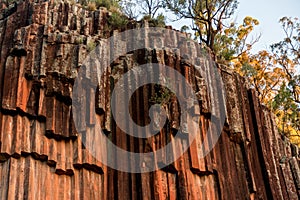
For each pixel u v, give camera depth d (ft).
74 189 53.57
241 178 62.23
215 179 59.16
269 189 63.98
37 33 61.93
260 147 66.80
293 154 74.84
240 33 93.76
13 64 58.59
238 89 69.77
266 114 71.77
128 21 67.67
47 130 54.90
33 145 53.78
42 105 56.44
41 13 64.85
